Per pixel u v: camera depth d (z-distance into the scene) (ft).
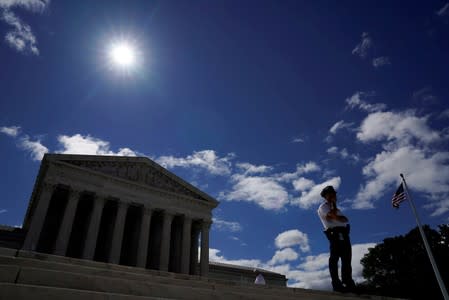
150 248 163.22
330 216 29.50
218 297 25.68
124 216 142.41
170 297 23.98
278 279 240.53
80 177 137.18
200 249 159.43
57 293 17.80
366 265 200.03
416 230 185.68
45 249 147.23
